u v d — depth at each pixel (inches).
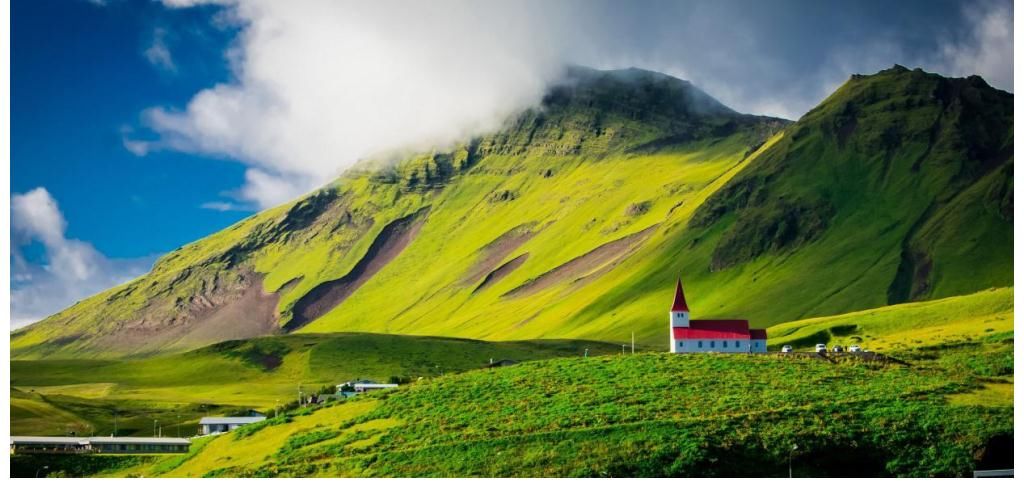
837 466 5585.6
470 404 6806.1
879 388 6501.0
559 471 5570.9
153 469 6727.4
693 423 5954.7
